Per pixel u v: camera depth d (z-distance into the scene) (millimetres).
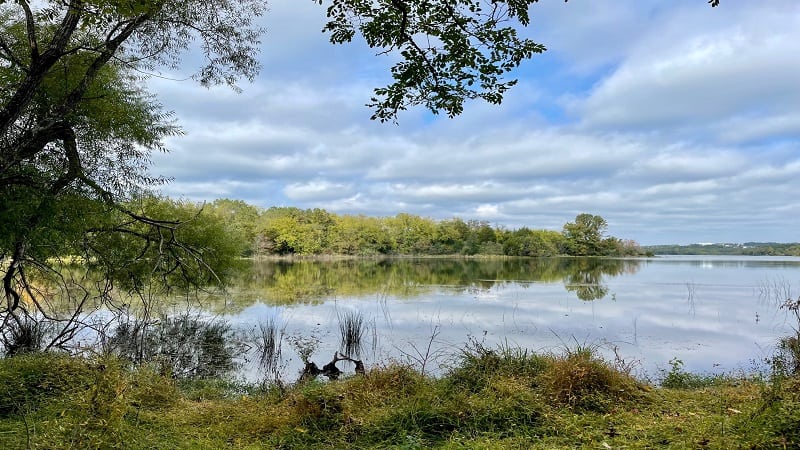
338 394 5328
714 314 15688
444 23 5074
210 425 4914
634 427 4410
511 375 5855
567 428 4469
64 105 7910
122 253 13195
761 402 4234
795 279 29703
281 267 48031
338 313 16141
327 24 5344
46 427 4090
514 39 5117
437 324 13773
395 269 44969
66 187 8930
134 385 5516
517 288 25109
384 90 5316
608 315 15406
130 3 5605
